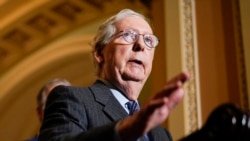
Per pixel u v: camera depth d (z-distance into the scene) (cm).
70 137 108
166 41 365
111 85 155
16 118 749
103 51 163
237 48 351
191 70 350
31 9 525
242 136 84
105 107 140
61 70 681
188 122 334
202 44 362
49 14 538
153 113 91
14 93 688
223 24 364
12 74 643
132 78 153
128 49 156
